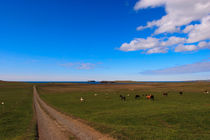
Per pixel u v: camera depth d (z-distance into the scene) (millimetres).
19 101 43719
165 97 44812
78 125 17547
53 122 19625
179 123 17766
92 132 14625
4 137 14375
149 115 21969
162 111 24328
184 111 23391
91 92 71875
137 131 14055
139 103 35562
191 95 47125
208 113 21391
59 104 37812
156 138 12125
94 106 33719
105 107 32031
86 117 22266
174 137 12344
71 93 69125
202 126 16297
